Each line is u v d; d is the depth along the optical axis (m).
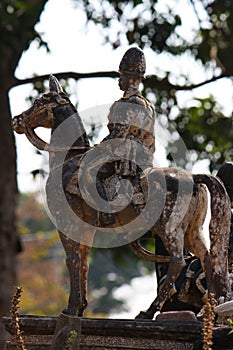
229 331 9.59
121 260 22.42
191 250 10.69
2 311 19.28
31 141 10.75
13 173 19.89
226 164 11.58
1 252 19.59
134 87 10.72
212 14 20.73
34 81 20.09
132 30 20.56
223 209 10.42
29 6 18.44
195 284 11.20
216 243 10.44
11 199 19.81
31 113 10.73
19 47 18.25
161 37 20.58
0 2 17.91
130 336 9.95
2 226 19.62
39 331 10.18
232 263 11.32
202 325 9.80
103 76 20.12
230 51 20.94
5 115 19.75
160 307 10.35
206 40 20.88
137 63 10.72
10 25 17.81
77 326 9.92
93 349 9.98
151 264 26.92
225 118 21.98
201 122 21.91
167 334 9.84
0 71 19.45
